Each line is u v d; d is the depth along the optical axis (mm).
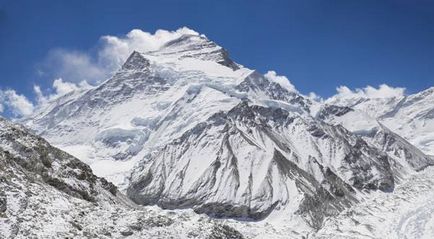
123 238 74000
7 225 66625
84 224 74438
